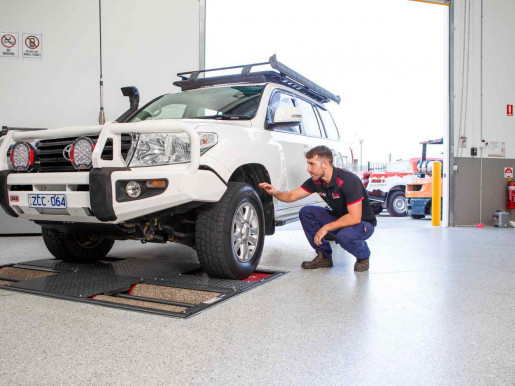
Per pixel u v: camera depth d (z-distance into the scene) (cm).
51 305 209
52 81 530
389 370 140
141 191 222
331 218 311
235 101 326
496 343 165
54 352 151
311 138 395
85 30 531
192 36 548
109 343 160
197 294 233
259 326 181
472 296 234
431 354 153
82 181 224
